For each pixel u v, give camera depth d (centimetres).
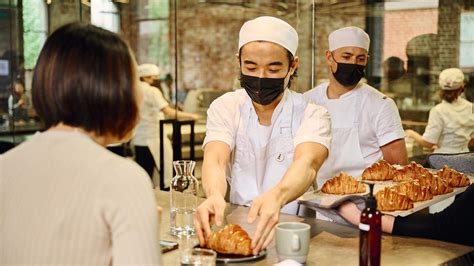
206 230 173
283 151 220
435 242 182
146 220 112
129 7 546
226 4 624
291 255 158
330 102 304
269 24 201
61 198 112
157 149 545
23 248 113
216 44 627
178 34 597
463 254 171
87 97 116
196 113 604
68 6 482
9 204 116
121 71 119
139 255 110
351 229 196
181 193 191
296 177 188
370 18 511
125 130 125
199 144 570
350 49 290
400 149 295
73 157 115
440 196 235
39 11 468
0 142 466
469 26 475
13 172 118
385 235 189
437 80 486
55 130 120
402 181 250
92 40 118
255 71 204
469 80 448
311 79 517
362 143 299
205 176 205
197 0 610
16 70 463
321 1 520
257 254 165
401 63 502
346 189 233
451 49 483
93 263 111
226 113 227
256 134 223
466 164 314
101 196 111
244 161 226
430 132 444
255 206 174
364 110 297
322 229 196
